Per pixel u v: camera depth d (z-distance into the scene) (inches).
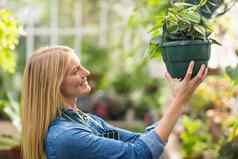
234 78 107.9
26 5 374.6
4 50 164.2
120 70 347.9
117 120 332.8
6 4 358.3
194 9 81.0
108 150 79.4
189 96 79.3
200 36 77.9
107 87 346.0
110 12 386.6
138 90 343.3
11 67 169.2
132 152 78.6
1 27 155.4
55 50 85.5
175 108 78.9
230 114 160.9
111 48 356.8
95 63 355.6
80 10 395.5
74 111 85.7
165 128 79.0
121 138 90.4
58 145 81.0
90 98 333.7
